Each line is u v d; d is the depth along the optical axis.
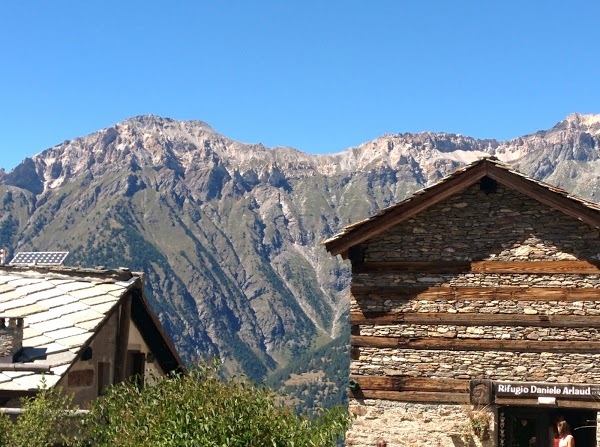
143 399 20.47
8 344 21.84
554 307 24.05
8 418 19.55
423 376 24.72
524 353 24.14
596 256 23.91
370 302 25.30
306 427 19.86
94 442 20.14
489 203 24.80
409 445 24.56
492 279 24.55
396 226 25.34
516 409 25.11
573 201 23.70
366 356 25.16
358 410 25.02
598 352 23.69
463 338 24.55
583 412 24.59
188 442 18.56
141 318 28.31
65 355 22.31
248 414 19.12
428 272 25.00
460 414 24.33
